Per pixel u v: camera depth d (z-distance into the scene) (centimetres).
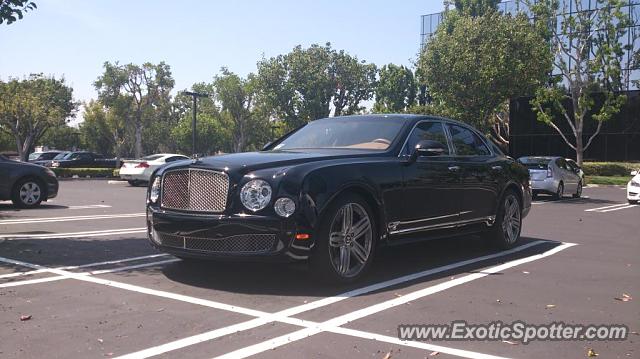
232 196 534
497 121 4681
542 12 3194
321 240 541
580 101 3353
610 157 3947
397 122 695
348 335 419
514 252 791
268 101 5922
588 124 4003
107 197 1723
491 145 830
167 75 5997
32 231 934
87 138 7294
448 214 695
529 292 553
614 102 3328
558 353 390
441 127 736
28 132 4803
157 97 6012
